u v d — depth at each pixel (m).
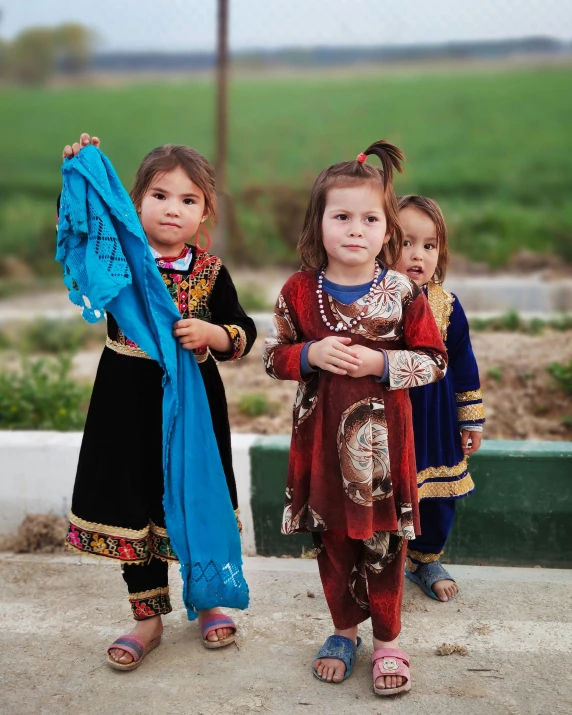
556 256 9.63
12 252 10.35
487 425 4.38
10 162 18.78
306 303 2.49
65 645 2.77
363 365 2.37
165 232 2.57
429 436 2.85
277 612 2.94
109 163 2.54
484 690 2.48
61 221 2.48
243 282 8.48
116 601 3.04
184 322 2.53
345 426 2.40
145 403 2.58
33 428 4.34
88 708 2.43
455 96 21.88
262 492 3.38
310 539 3.39
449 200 13.44
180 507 2.56
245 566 3.30
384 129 19.27
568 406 4.47
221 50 7.81
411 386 2.40
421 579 3.06
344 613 2.55
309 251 2.56
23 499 3.53
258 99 23.75
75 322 6.65
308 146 17.64
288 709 2.41
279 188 9.90
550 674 2.55
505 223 10.99
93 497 2.59
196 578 2.58
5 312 7.61
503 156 16.42
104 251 2.43
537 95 21.39
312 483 2.45
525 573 3.21
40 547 3.46
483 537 3.29
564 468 3.22
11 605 3.02
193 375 2.58
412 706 2.41
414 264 2.82
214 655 2.69
